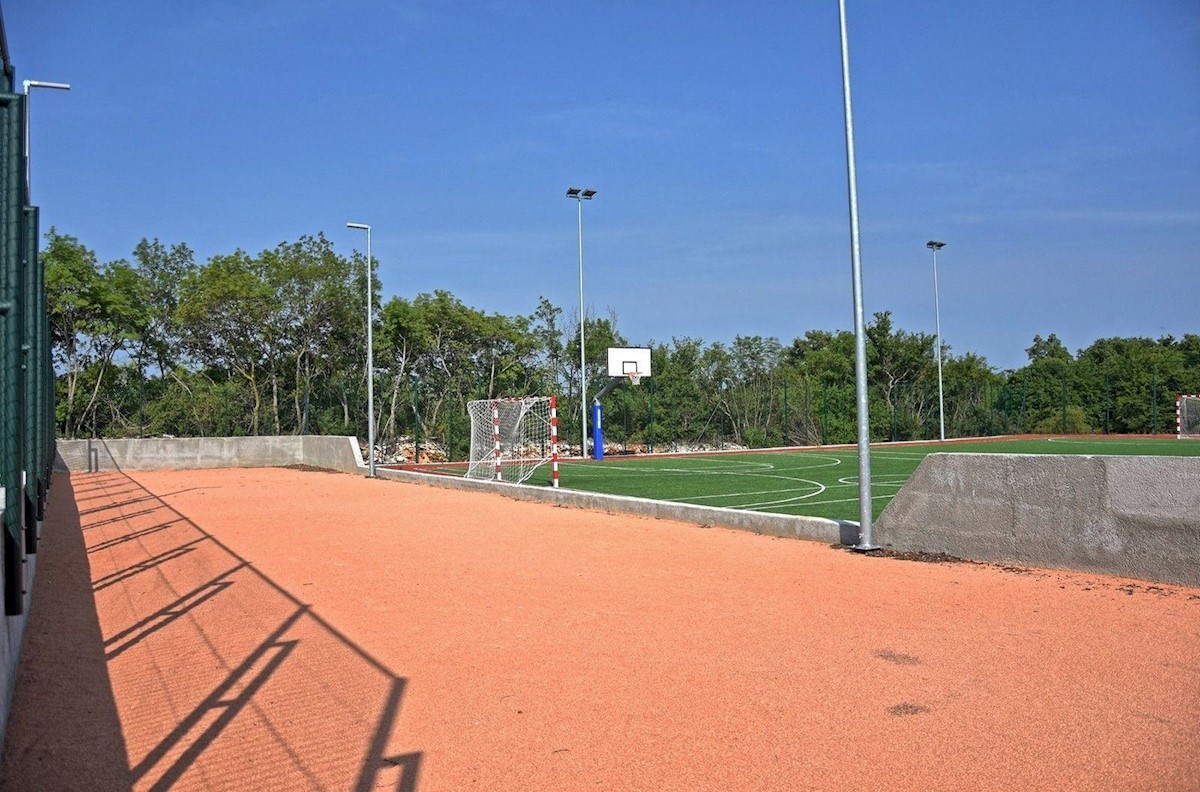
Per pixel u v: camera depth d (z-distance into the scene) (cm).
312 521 1650
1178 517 892
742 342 5428
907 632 748
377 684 640
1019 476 1027
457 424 3994
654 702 588
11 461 634
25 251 988
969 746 497
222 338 4347
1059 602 835
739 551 1204
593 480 2523
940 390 4909
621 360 4128
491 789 459
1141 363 5497
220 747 525
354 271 4591
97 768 498
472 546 1305
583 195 3722
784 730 531
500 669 672
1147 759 473
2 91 705
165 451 3400
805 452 4075
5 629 573
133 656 729
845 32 1209
